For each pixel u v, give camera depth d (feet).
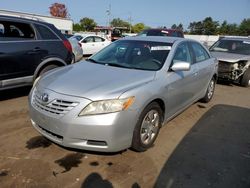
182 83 14.32
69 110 10.16
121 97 10.31
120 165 10.87
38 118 11.05
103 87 10.71
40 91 11.32
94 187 9.46
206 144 13.33
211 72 19.29
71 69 13.32
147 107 11.42
